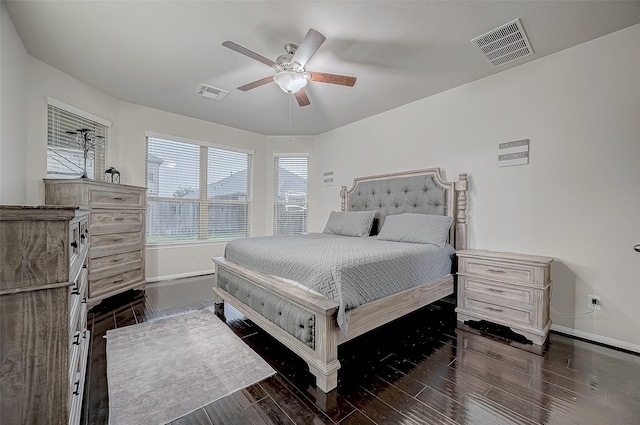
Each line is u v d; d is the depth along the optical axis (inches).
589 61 88.7
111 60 103.0
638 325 81.0
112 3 73.7
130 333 91.2
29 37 89.4
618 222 84.2
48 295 37.4
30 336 36.6
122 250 123.6
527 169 101.7
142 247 135.2
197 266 170.9
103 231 114.5
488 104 111.9
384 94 129.3
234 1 72.4
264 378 67.9
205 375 68.6
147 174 153.0
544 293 85.8
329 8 74.4
